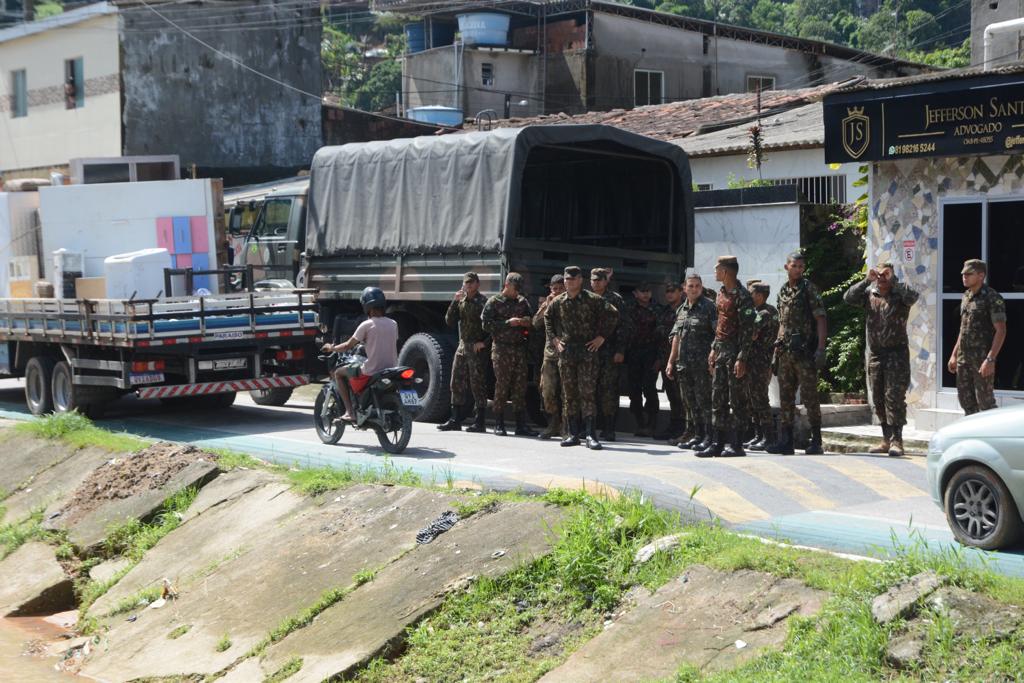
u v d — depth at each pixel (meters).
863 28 53.69
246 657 9.16
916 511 10.45
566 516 9.29
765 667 6.74
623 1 57.41
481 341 15.80
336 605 9.33
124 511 12.78
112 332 16.45
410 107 47.47
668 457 13.25
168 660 9.57
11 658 10.24
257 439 15.59
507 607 8.52
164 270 17.67
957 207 15.30
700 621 7.49
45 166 37.56
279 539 10.84
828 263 18.14
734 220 19.02
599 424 16.05
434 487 10.88
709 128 25.91
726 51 43.59
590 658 7.61
